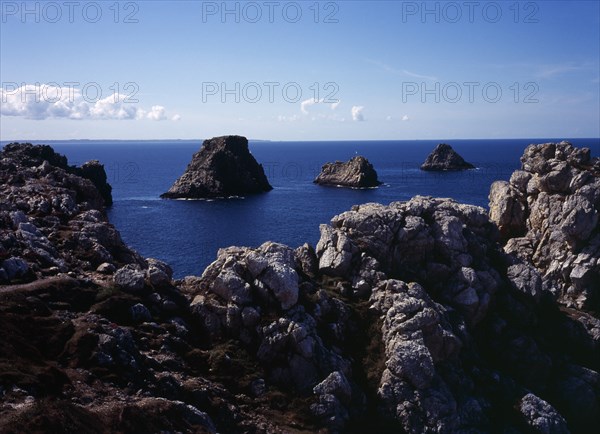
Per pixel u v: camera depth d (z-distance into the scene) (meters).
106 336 32.06
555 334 52.50
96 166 166.12
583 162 72.50
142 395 29.67
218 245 113.81
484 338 49.22
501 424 39.69
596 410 45.59
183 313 40.12
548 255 68.06
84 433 23.62
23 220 48.44
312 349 38.47
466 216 57.56
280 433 32.91
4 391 25.02
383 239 51.59
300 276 46.28
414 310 43.62
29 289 35.78
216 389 33.88
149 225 137.62
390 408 38.06
